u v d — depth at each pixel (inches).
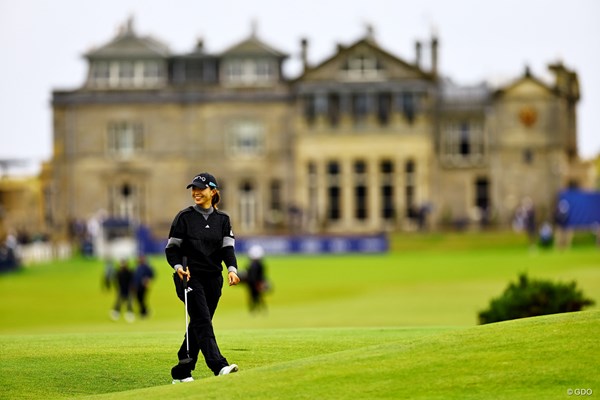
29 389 1583.4
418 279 5438.0
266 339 1948.8
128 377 1647.4
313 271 6279.5
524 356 1475.1
